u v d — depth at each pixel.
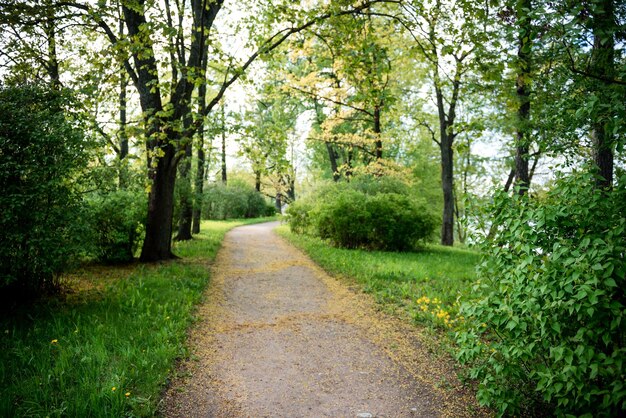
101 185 7.13
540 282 3.21
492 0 6.47
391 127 24.05
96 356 4.49
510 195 3.87
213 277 9.80
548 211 3.33
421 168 31.05
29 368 4.23
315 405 4.16
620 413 3.01
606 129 3.56
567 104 5.19
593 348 2.96
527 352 3.30
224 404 4.10
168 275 9.09
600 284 2.98
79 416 3.44
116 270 9.50
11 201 5.31
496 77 7.20
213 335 6.02
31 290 6.44
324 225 15.62
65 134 6.06
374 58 8.95
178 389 4.29
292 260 12.88
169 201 11.09
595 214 3.23
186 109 11.39
